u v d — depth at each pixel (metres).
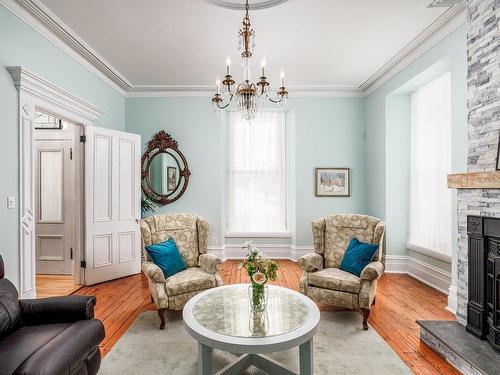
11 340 1.61
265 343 1.64
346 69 4.11
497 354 1.95
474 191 2.22
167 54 3.63
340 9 2.73
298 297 2.29
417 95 4.05
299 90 4.90
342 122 4.96
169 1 2.59
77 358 1.54
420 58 3.47
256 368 2.06
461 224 2.38
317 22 2.94
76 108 3.40
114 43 3.35
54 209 4.18
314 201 4.97
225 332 1.76
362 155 4.97
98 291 3.58
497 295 1.99
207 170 4.93
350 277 2.80
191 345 2.36
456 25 2.85
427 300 3.27
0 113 2.44
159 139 4.84
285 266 4.66
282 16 2.83
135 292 3.54
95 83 3.94
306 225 4.97
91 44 3.37
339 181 4.97
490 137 2.11
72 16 2.81
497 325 1.99
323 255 3.29
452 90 2.94
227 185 5.17
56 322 1.87
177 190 4.90
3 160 2.47
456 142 2.89
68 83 3.35
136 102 4.90
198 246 3.39
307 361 1.83
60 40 3.15
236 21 2.91
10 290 1.85
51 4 2.62
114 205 4.02
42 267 4.18
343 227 3.30
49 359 1.40
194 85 4.69
